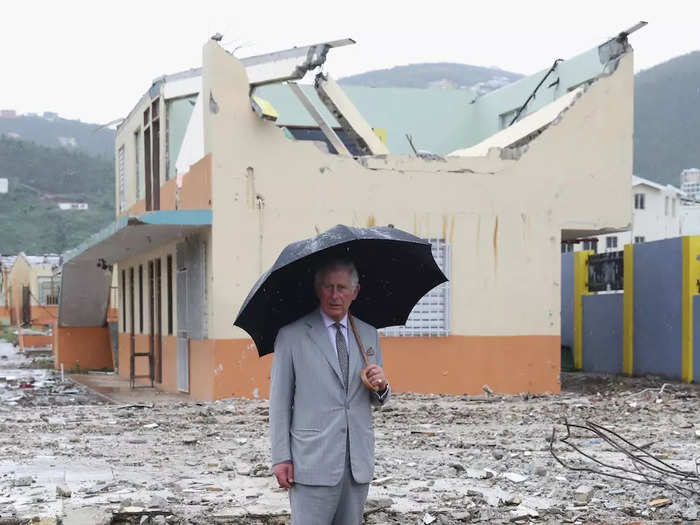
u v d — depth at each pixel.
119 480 7.93
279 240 16.20
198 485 7.74
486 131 27.02
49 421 12.46
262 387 15.87
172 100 20.75
